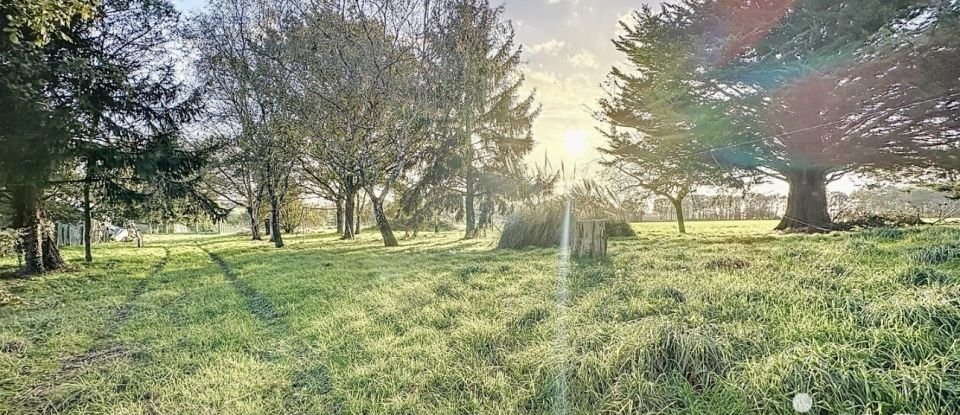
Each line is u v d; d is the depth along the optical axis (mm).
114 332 4094
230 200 22172
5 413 2459
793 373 2068
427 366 2799
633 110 14539
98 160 7750
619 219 11930
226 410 2395
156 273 8641
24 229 6789
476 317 3730
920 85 9023
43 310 5121
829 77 9672
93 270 9172
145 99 8984
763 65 10547
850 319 2699
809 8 9641
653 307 3494
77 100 7707
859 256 4973
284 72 13328
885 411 1802
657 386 2207
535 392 2375
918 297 2854
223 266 9461
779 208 22094
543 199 12289
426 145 16141
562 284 4820
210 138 15258
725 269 4949
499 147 17531
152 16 9312
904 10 8391
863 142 11242
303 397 2541
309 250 13078
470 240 14766
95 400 2594
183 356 3270
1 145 6391
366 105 12859
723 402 2037
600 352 2543
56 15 4781
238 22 15078
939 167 11922
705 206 22406
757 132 11891
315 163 18172
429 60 12992
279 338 3629
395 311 4098
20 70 6168
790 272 4367
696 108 11984
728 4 11344
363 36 12617
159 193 9562
